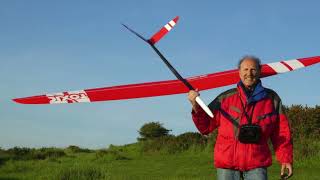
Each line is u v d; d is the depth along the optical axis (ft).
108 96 13.05
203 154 61.16
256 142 13.99
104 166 52.80
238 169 14.29
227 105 14.53
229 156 14.25
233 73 14.79
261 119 14.26
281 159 14.56
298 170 43.04
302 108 63.57
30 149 70.33
